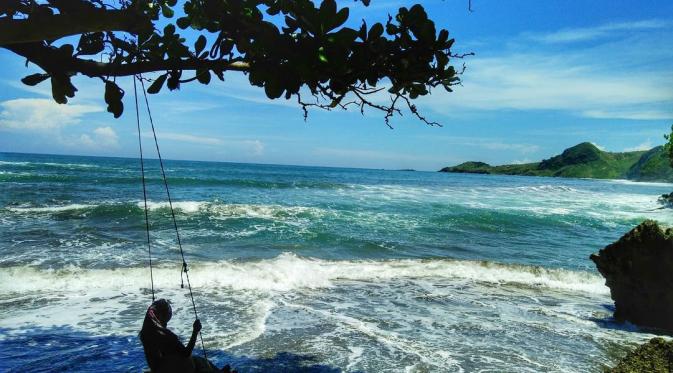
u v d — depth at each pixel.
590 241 21.12
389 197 36.44
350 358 7.21
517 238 20.92
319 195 35.84
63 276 10.88
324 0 2.84
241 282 11.36
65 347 7.25
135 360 6.93
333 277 12.46
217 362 6.89
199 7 3.95
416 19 3.07
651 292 9.45
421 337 8.24
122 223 19.17
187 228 18.73
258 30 3.07
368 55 3.08
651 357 6.99
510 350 7.79
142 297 9.97
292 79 3.09
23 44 3.10
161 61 3.24
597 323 9.55
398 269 13.56
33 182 34.25
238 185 41.44
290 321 8.82
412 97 3.57
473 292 11.70
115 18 2.83
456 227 22.52
